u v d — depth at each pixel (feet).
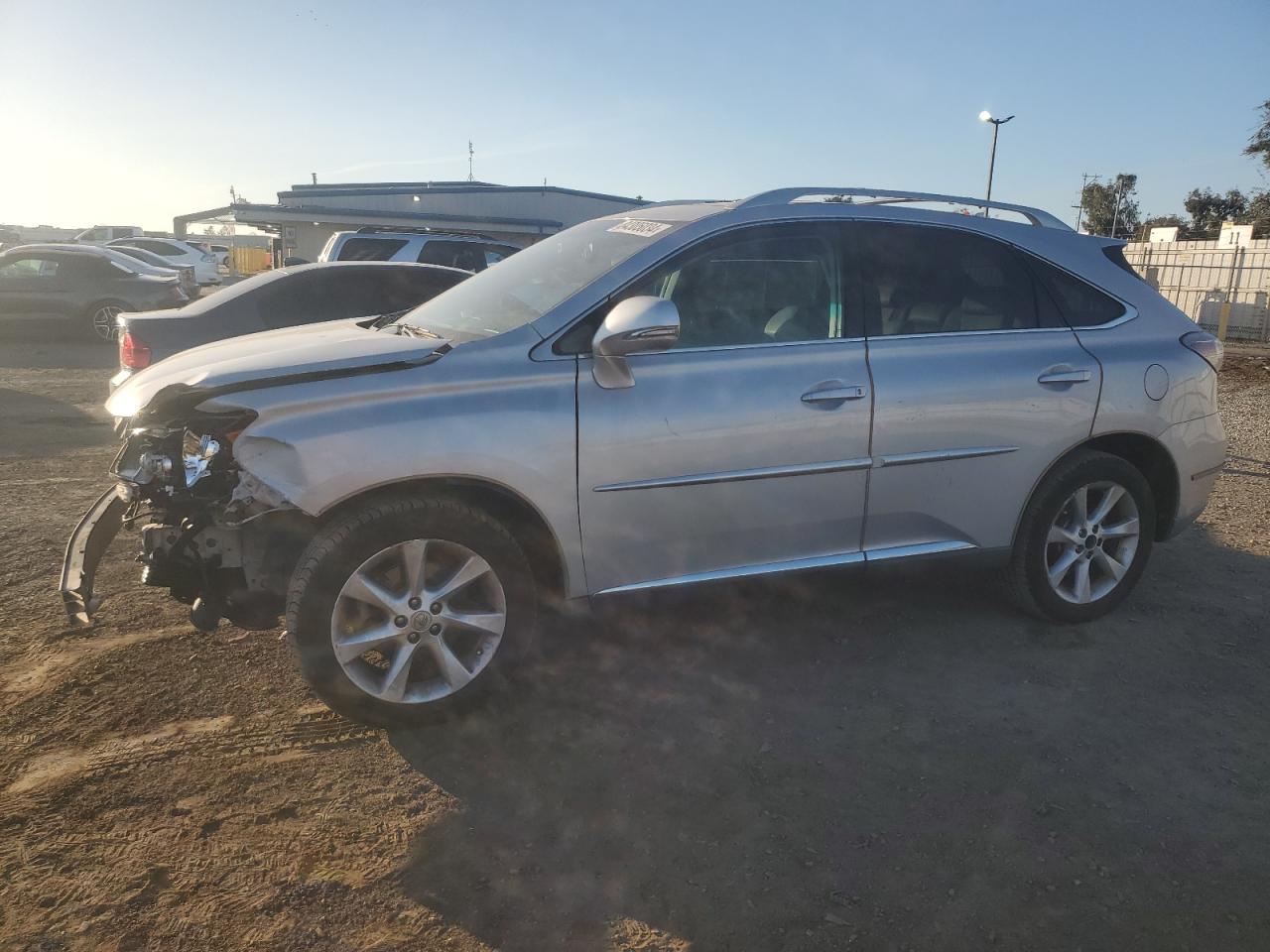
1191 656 12.87
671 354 11.19
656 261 11.34
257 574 10.30
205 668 12.07
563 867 8.54
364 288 23.25
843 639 13.29
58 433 26.55
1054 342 13.04
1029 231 13.51
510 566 10.59
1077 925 7.89
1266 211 120.98
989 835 9.04
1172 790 9.78
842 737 10.76
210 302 22.06
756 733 10.82
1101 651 13.01
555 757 10.28
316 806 9.32
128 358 21.06
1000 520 12.88
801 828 9.12
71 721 10.75
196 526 10.00
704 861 8.65
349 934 7.70
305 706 11.20
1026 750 10.53
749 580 11.78
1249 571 16.17
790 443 11.47
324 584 9.77
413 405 10.11
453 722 10.89
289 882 8.26
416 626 10.30
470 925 7.82
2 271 50.11
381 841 8.84
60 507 18.98
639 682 11.96
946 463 12.35
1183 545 17.57
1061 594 13.52
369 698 10.21
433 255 41.98
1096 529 13.60
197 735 10.52
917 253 12.65
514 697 11.52
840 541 12.21
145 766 9.91
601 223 13.55
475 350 10.62
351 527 9.84
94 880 8.21
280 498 9.87
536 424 10.42
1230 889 8.33
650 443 10.87
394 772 9.95
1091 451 13.29
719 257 11.67
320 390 9.98
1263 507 20.29
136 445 10.44
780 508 11.66
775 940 7.72
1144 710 11.43
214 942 7.57
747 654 12.78
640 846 8.84
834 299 12.09
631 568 11.24
